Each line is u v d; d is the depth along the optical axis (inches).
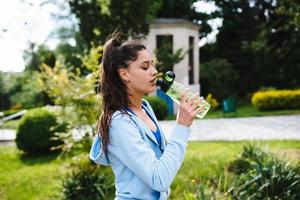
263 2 928.3
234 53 959.6
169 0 826.2
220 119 558.6
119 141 67.4
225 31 960.3
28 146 350.6
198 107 69.5
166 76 73.4
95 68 269.9
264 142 337.1
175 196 208.2
